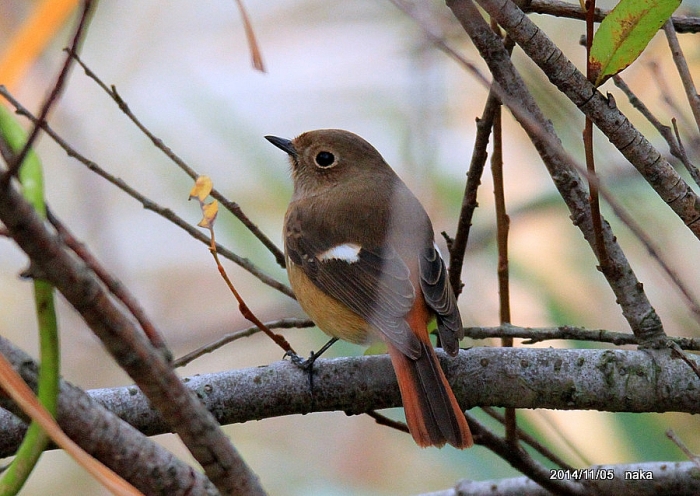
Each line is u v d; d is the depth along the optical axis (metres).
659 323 6.80
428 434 6.64
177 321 12.70
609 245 6.80
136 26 13.53
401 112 12.37
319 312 8.73
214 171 12.84
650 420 9.70
